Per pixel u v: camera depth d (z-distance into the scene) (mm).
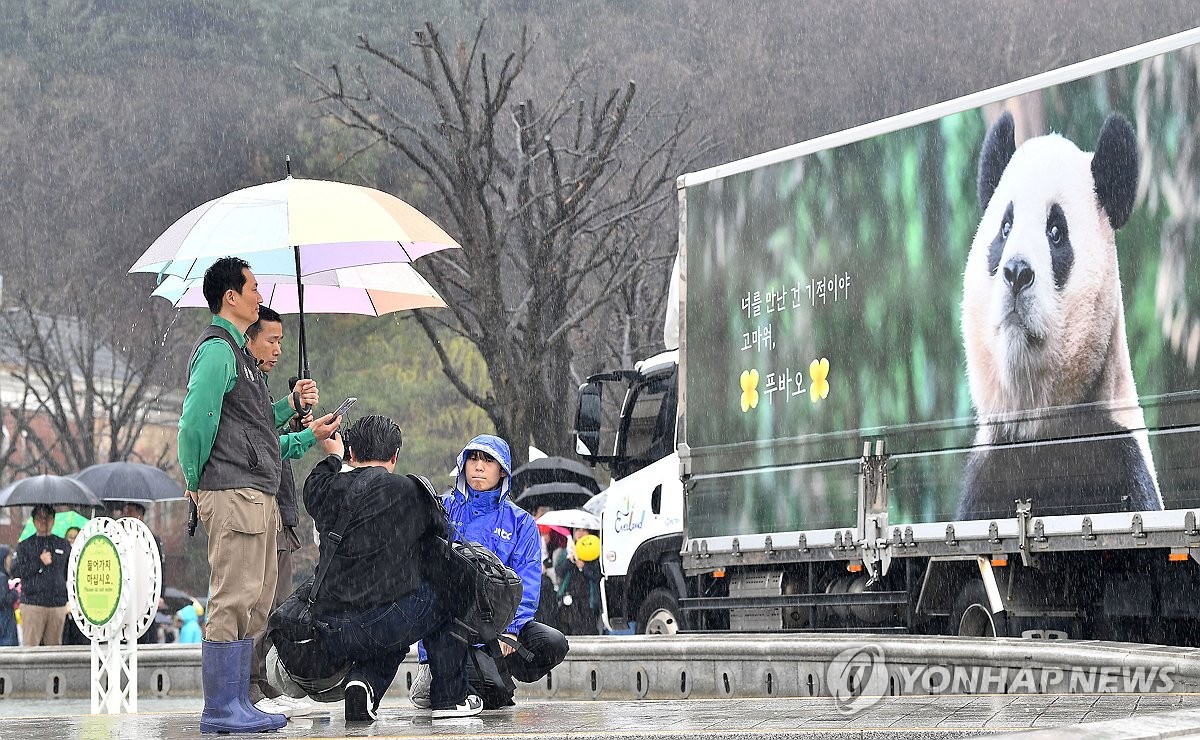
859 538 46688
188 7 135000
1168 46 38656
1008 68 120750
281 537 27812
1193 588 38844
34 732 25375
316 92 125688
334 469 25078
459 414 123438
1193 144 38094
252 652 25547
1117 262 39656
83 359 135750
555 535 63188
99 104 137500
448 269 101500
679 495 55438
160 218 136625
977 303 43469
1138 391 39094
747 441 50875
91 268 136625
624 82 120250
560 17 122562
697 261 52969
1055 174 41312
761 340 50500
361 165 116125
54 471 129500
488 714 27219
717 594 53000
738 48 122438
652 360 57562
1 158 136750
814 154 48875
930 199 45062
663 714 26562
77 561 36688
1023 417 42000
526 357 93688
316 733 23531
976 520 43188
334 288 32062
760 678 40656
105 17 137625
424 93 119562
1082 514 40281
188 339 136750
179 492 74875
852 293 47406
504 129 113062
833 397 47906
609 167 111875
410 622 24984
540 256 95250
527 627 29250
